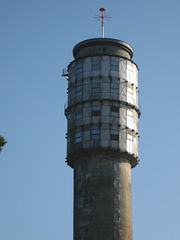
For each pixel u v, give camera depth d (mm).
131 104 89500
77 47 93938
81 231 81625
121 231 81625
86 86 88938
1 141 57062
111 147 84875
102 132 85688
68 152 88500
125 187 85062
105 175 84188
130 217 84250
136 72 94125
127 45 93562
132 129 88375
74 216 84688
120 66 90562
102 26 95688
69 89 92562
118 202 83250
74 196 86062
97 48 91938
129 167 87688
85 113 87375
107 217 81625
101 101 87375
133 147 87688
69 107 90500
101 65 89688
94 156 85375
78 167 86562
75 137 87250
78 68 91250
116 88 88812
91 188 83438
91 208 82188
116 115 87250
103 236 80438
